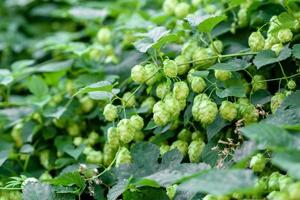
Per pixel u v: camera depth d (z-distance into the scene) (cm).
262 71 85
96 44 109
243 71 86
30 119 101
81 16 120
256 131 63
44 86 102
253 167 70
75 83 99
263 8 90
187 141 84
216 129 79
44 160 97
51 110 98
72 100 98
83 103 98
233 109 78
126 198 77
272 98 78
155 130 84
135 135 85
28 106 108
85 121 99
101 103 95
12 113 106
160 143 85
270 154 72
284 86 84
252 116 77
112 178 82
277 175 69
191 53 85
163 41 79
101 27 121
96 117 98
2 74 102
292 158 58
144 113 87
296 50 76
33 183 80
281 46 78
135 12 115
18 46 139
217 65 79
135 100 90
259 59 77
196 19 82
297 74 79
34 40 145
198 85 80
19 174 95
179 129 86
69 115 97
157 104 78
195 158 80
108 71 100
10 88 118
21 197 84
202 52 83
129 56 101
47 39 122
